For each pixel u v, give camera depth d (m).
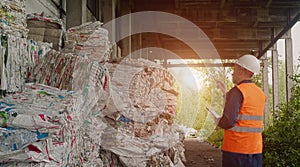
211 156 7.94
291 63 8.91
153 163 3.72
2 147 1.58
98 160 3.12
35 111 1.73
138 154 3.51
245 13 8.21
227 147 3.19
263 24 8.60
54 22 3.09
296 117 5.94
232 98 3.10
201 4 8.01
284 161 5.57
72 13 5.12
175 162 4.78
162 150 4.05
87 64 2.57
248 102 3.10
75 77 2.47
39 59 2.59
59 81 2.45
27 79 2.43
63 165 1.88
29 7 3.54
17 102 1.86
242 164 3.11
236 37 9.78
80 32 3.23
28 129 1.63
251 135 3.11
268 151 5.86
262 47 11.09
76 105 2.11
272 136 5.88
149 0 8.30
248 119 3.11
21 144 1.60
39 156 1.63
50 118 1.69
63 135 1.84
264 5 7.90
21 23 2.40
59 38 3.10
